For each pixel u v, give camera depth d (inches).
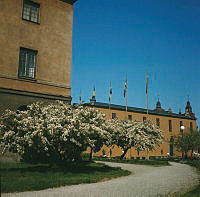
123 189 428.1
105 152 2071.9
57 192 391.5
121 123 1307.8
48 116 613.9
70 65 934.4
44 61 877.2
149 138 1413.6
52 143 613.9
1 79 781.3
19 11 840.3
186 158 1903.3
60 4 943.0
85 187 440.5
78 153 690.8
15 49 819.4
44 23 892.6
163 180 561.6
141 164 1129.4
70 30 956.6
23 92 811.4
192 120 2829.7
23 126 594.6
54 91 882.8
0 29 797.2
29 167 646.5
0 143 627.2
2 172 542.6
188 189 440.8
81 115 648.4
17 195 364.5
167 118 2603.3
